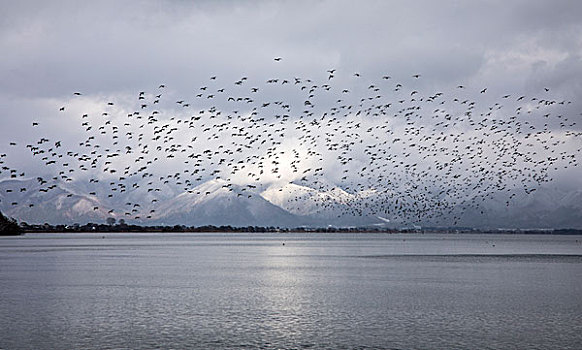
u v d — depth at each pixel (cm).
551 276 8538
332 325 4662
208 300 5925
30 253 15112
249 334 4341
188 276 8481
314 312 5238
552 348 3928
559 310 5328
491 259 12950
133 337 4234
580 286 7156
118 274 8769
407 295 6322
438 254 15288
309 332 4412
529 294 6397
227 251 17038
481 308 5450
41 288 6888
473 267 10400
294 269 9894
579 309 5384
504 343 4066
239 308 5444
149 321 4794
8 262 11450
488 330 4469
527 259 12938
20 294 6341
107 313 5147
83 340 4141
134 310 5306
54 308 5394
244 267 10350
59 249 17738
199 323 4725
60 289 6794
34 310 5281
